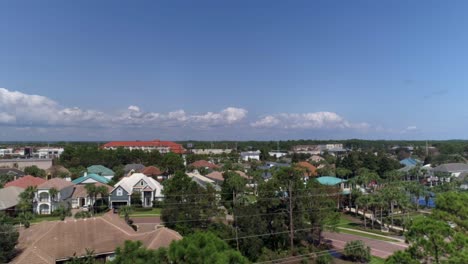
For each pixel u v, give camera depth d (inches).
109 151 5984.3
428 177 4840.1
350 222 2883.9
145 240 1513.3
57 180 3100.4
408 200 2704.2
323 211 1995.6
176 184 2112.5
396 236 2429.9
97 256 1485.0
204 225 1929.1
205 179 3927.2
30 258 1253.7
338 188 3105.3
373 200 2635.3
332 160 6894.7
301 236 1969.7
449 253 744.3
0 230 1337.4
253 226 1775.3
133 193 3196.4
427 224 807.1
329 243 2210.9
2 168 4758.9
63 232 1514.5
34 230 1631.4
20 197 2790.4
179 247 673.0
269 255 1760.6
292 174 1985.7
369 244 2222.0
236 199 2336.4
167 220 1993.1
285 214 1931.6
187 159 6501.0
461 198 984.3
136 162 5959.6
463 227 908.6
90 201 3088.1
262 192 1932.8
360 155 5369.1
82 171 4557.1
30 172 4375.0
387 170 4968.0
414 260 785.6
